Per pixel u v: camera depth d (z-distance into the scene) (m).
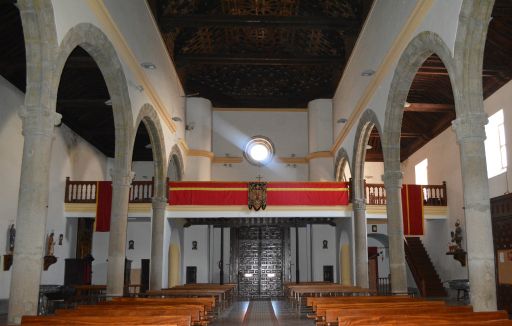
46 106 8.90
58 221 19.88
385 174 14.05
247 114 27.19
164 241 18.55
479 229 8.78
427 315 6.98
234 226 23.64
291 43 25.03
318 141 25.48
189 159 24.83
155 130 17.62
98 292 20.98
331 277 25.11
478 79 9.12
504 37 14.04
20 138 16.58
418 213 19.72
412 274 22.52
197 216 18.94
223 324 13.45
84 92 19.03
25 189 8.62
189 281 24.86
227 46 25.34
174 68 21.66
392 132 13.95
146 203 20.33
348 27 19.02
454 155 19.78
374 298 10.80
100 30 11.55
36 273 8.53
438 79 16.89
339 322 6.58
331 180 25.08
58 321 6.66
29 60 8.92
